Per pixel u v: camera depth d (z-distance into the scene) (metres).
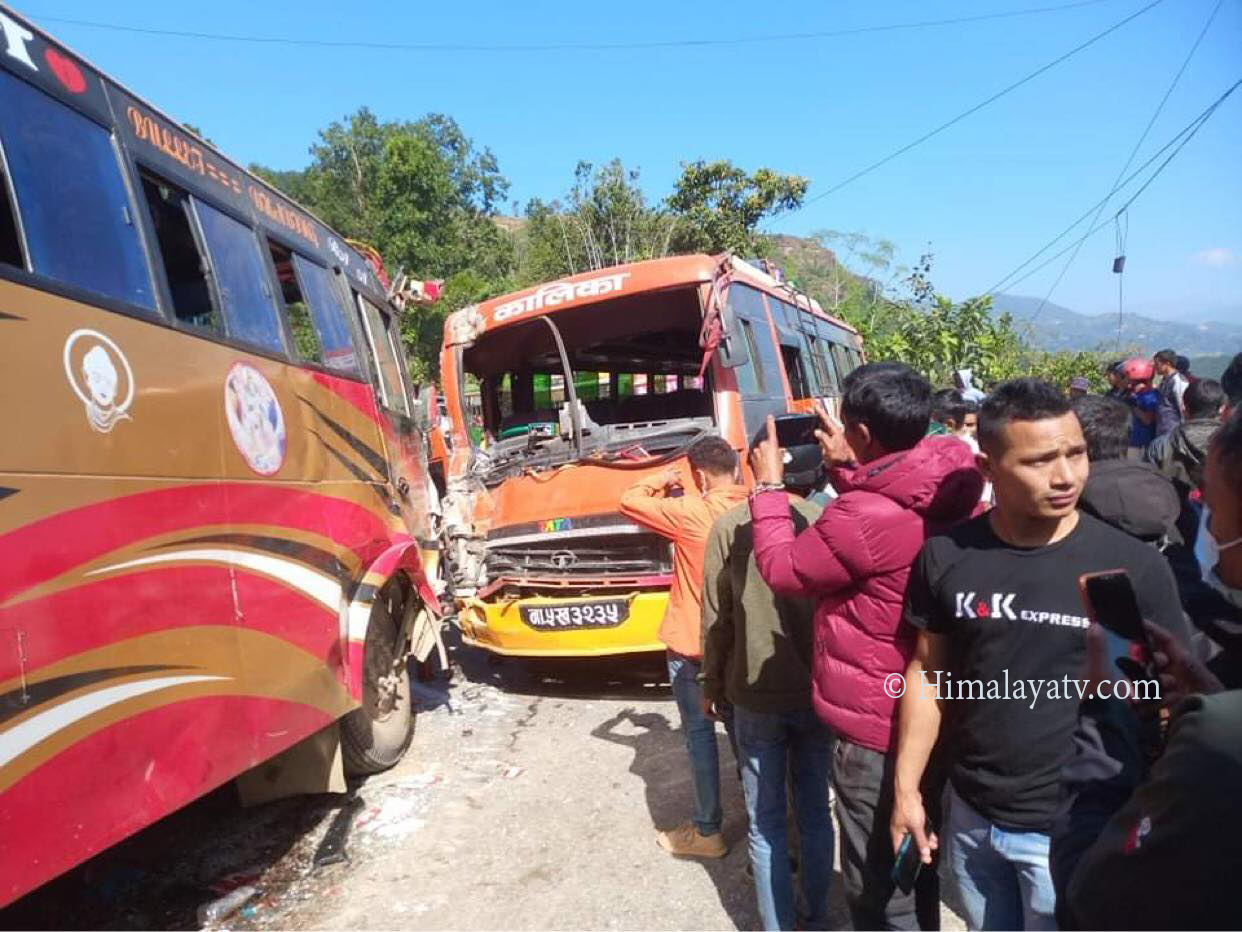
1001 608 1.98
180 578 3.13
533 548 6.20
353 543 4.76
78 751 2.57
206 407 3.45
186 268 3.70
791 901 2.98
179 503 3.18
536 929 3.41
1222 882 1.10
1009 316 21.69
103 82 3.26
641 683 6.57
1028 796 1.98
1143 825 1.21
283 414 4.17
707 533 3.79
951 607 2.07
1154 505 2.79
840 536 2.35
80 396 2.73
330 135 44.28
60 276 2.77
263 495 3.82
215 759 3.23
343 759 4.75
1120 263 18.53
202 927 3.53
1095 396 3.24
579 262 35.09
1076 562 1.94
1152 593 1.86
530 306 6.60
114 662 2.75
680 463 5.78
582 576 5.98
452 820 4.40
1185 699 1.27
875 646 2.40
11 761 2.33
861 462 2.49
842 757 2.50
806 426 3.45
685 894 3.61
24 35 2.85
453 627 8.66
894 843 2.27
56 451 2.60
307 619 4.06
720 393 6.04
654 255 33.81
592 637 5.87
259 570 3.70
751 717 2.95
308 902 3.71
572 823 4.29
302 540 4.14
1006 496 1.94
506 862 3.95
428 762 5.19
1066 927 1.53
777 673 2.90
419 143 37.94
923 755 2.24
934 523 2.32
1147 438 8.51
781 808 2.97
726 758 4.98
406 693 5.39
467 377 7.21
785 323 8.62
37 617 2.46
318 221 5.48
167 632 3.03
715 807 3.87
